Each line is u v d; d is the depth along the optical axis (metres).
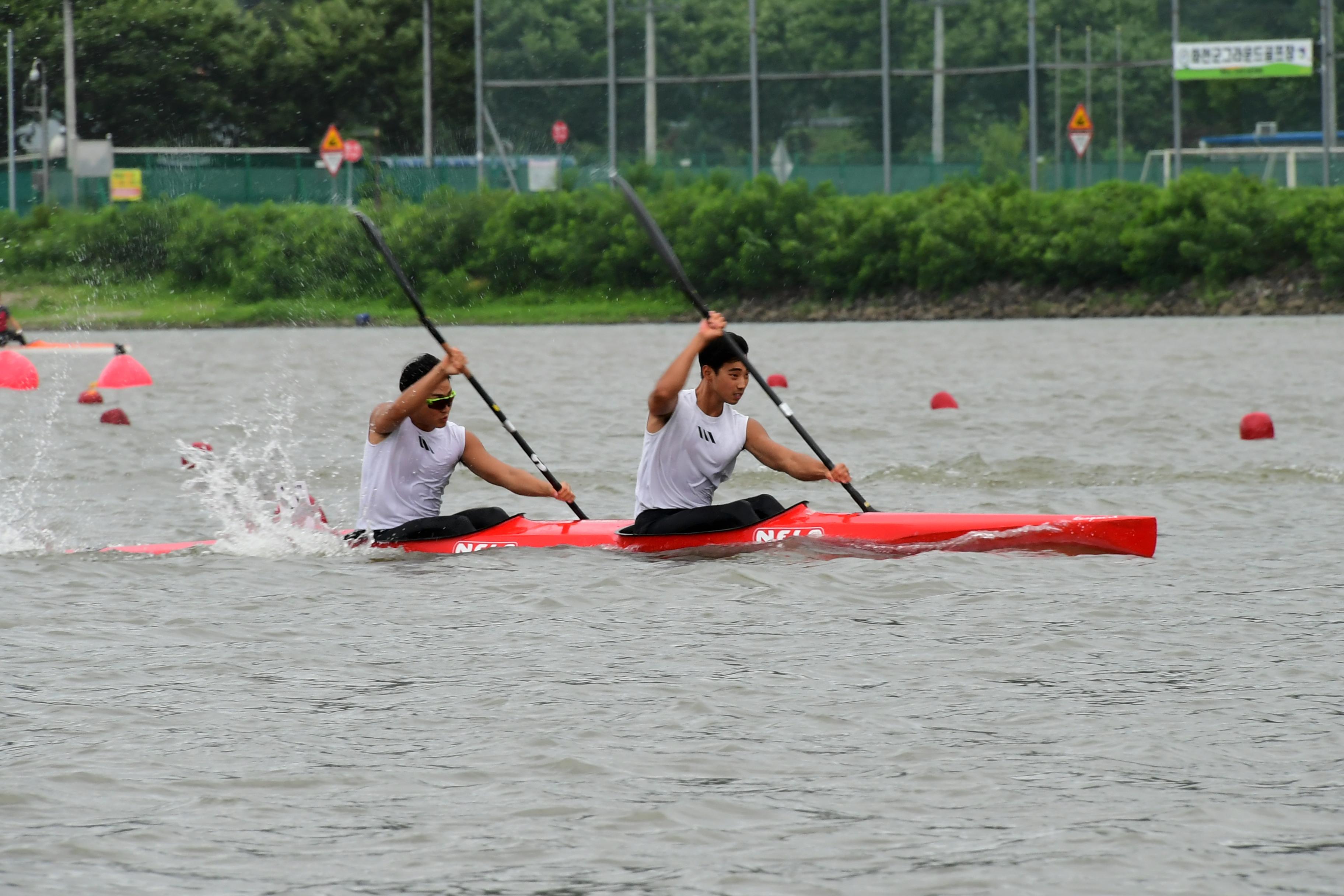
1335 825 18.52
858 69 198.88
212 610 30.64
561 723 22.64
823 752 21.28
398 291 183.12
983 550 35.44
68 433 66.94
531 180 194.75
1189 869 17.31
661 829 18.62
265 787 20.16
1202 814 18.88
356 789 20.09
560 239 184.12
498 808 19.34
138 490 50.44
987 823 18.70
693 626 28.75
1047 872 17.28
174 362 112.94
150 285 179.12
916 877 17.20
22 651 27.34
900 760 20.95
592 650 27.03
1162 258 164.88
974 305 170.38
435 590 32.31
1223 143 195.50
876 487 48.41
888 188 189.50
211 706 23.81
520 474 36.91
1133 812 18.98
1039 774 20.34
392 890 17.09
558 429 66.19
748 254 177.62
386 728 22.56
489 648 27.30
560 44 199.12
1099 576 33.03
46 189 183.00
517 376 96.50
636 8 197.50
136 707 23.73
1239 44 179.50
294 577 33.84
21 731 22.53
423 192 190.38
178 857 17.98
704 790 19.88
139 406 79.31
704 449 35.12
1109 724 22.38
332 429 68.56
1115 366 96.31
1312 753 21.00
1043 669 25.41
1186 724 22.34
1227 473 49.19
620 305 181.25
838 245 175.62
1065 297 168.25
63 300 173.75
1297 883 16.92
